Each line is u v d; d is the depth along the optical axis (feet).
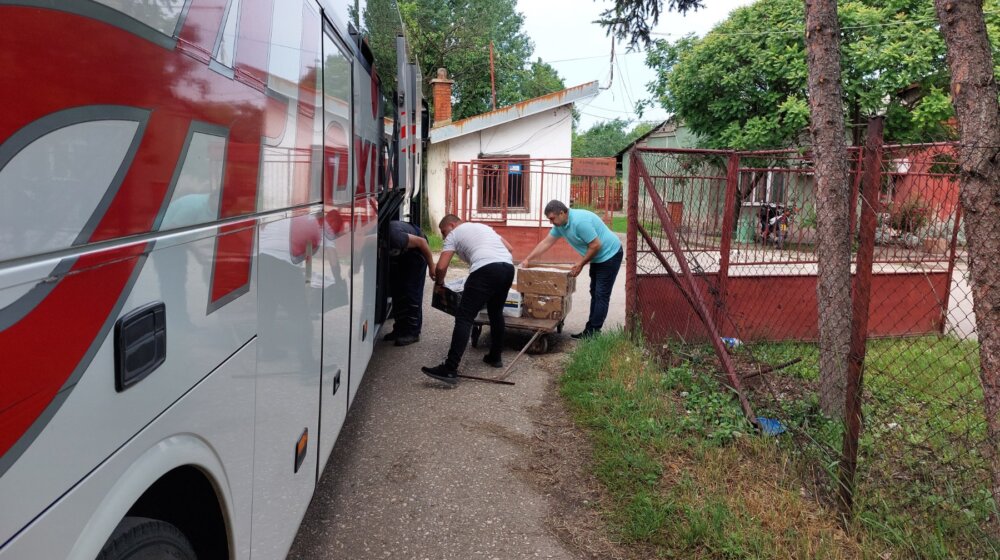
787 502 11.40
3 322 3.05
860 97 45.39
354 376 12.96
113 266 3.93
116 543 4.37
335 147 10.87
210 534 6.00
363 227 14.32
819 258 14.74
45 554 3.39
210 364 5.39
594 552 10.55
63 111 3.46
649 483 12.21
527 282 21.68
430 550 10.53
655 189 19.84
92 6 3.70
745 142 48.85
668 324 21.63
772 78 48.32
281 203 7.43
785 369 19.56
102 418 3.85
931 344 21.50
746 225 22.63
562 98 55.06
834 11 14.05
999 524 9.77
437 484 12.67
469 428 15.35
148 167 4.33
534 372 19.71
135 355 4.17
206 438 5.32
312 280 8.95
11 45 3.09
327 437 10.08
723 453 13.20
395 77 21.56
